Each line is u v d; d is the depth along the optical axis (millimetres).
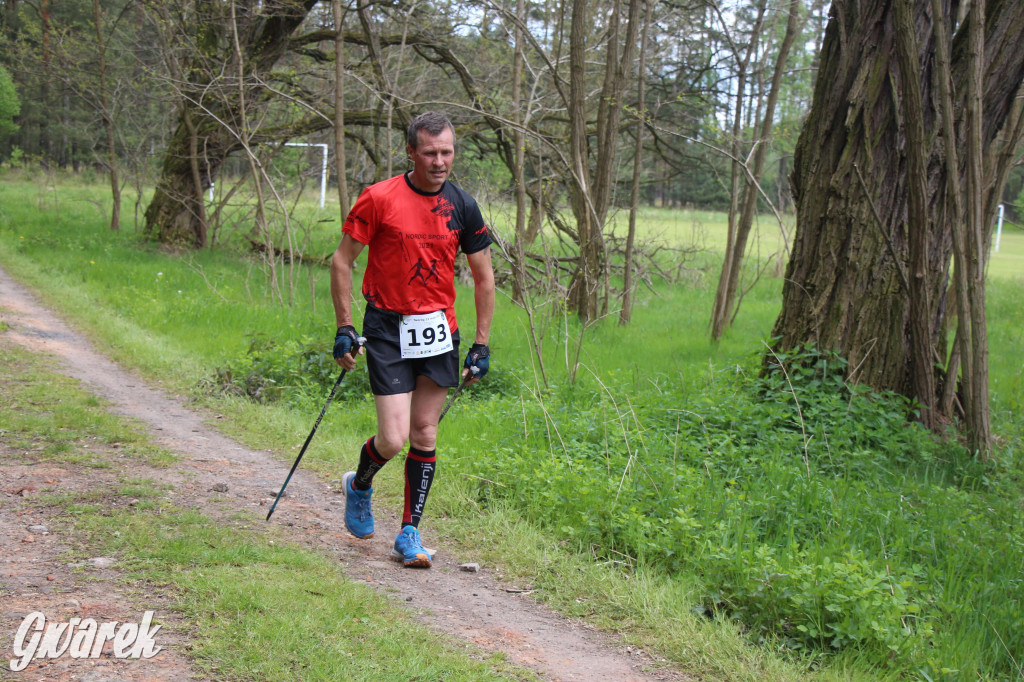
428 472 3791
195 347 8789
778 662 3113
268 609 3006
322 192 23578
